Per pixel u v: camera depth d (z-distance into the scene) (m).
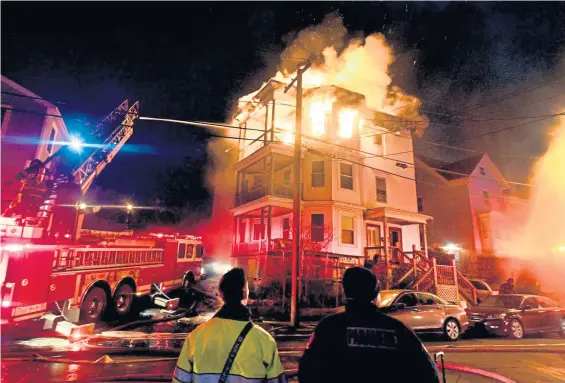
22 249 7.04
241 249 21.98
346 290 2.09
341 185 19.55
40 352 6.95
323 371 1.87
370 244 20.00
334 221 18.50
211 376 1.85
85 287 8.98
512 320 10.76
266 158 19.92
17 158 14.22
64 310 8.45
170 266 13.58
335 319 2.04
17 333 8.28
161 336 8.85
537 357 7.62
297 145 12.11
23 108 14.77
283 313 13.32
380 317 1.99
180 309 13.04
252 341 1.95
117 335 8.73
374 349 1.85
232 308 2.06
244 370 1.87
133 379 5.35
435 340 9.86
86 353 7.02
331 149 19.61
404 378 1.79
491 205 27.39
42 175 10.73
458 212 26.33
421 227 22.16
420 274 15.62
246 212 20.94
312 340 2.03
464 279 16.31
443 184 27.53
